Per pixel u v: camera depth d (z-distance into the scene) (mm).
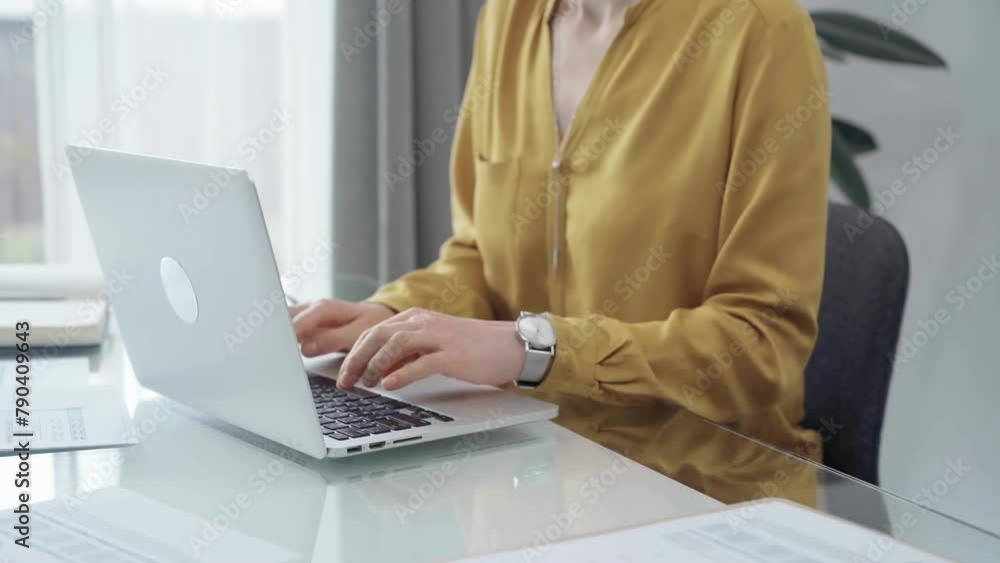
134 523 652
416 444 848
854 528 637
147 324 924
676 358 1072
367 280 1560
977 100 2072
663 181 1272
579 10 1408
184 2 2359
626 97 1314
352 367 955
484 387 988
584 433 879
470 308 1397
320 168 2475
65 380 1036
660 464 783
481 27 1573
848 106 2264
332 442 783
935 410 2189
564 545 608
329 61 2416
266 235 713
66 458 796
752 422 1130
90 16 2273
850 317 1356
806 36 1213
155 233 834
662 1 1299
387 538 626
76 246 2320
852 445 1360
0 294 1407
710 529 635
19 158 2338
